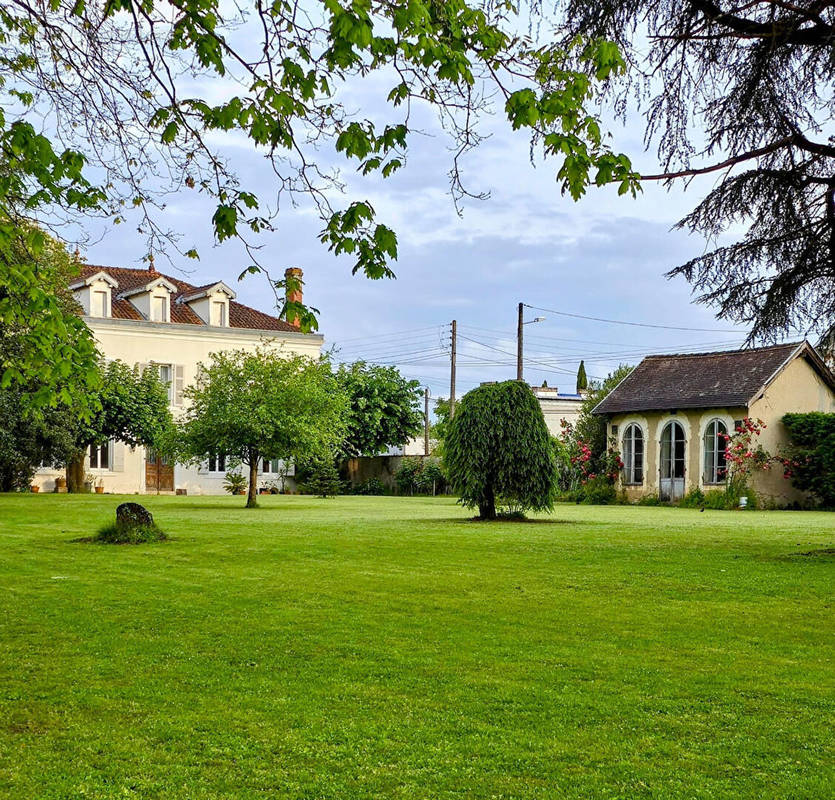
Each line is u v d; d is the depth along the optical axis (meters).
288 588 8.37
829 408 31.16
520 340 35.28
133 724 4.33
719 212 10.77
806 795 3.51
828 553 11.29
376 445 44.59
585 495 33.78
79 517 17.52
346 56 4.54
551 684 5.04
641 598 7.94
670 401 31.45
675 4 9.63
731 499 28.17
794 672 5.36
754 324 11.17
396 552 11.38
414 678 5.14
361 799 3.47
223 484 39.25
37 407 6.97
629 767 3.80
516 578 9.10
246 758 3.89
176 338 38.25
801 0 9.58
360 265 5.59
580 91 4.95
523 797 3.50
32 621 6.74
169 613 7.07
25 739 4.12
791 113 10.23
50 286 7.31
